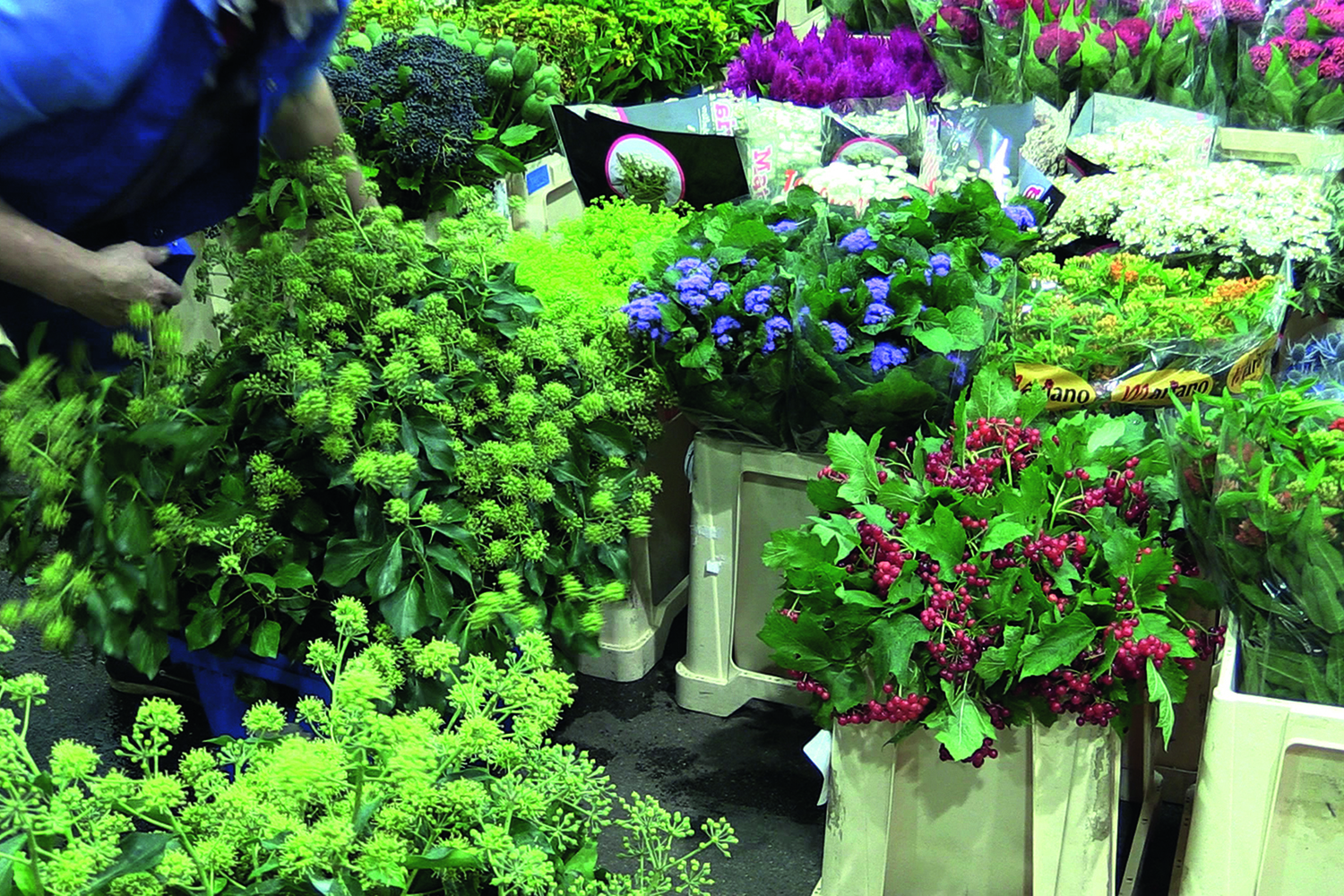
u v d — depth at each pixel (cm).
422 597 181
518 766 129
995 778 175
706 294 207
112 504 173
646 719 241
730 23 415
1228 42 308
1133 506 175
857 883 184
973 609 165
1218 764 152
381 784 117
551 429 189
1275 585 151
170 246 219
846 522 175
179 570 182
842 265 204
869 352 197
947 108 311
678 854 204
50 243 174
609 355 215
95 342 210
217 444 183
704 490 227
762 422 212
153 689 235
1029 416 184
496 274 215
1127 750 204
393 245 195
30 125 164
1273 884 154
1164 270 218
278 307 186
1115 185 236
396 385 182
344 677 117
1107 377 200
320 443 182
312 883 109
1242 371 200
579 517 208
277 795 111
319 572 190
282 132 214
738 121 278
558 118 265
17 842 104
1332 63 281
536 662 129
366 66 279
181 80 171
